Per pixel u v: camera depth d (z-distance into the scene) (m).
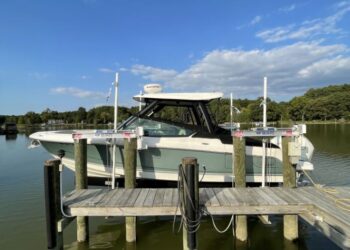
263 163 6.96
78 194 5.69
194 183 4.63
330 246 5.84
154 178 7.32
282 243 6.00
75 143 6.35
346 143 23.11
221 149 7.23
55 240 4.74
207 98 7.58
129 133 6.37
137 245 6.00
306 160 7.66
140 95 7.64
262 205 4.93
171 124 7.48
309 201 5.08
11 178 11.84
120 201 5.17
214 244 6.01
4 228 6.75
